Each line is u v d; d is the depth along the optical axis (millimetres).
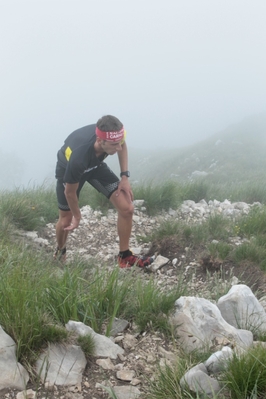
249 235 6008
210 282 4746
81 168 4410
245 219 6469
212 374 2605
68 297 3281
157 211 7633
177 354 2980
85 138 4539
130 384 2668
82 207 7707
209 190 10023
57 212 7203
